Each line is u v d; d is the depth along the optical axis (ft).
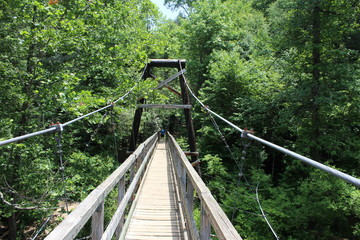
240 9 89.30
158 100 43.45
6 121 19.25
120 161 60.29
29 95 22.00
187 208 11.03
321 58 35.29
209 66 56.49
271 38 39.60
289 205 28.07
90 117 23.29
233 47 65.21
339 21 34.35
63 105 18.79
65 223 4.68
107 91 27.02
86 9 23.77
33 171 20.71
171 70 82.69
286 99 36.17
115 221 8.30
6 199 19.84
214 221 5.74
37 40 19.62
